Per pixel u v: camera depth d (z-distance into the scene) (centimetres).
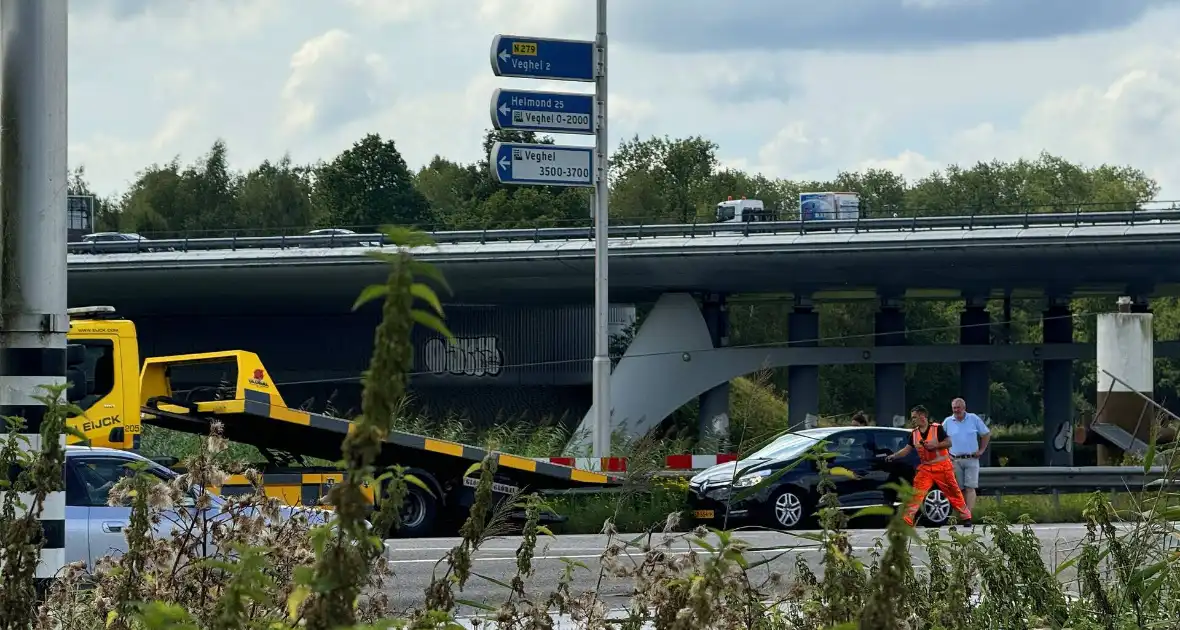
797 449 2667
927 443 2484
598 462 3153
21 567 478
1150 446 776
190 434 2600
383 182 13525
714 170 15488
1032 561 723
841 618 535
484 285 5344
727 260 5084
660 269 5184
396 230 314
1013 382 13725
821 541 560
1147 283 5416
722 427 4412
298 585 357
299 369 6700
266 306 6194
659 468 2644
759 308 12300
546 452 3772
